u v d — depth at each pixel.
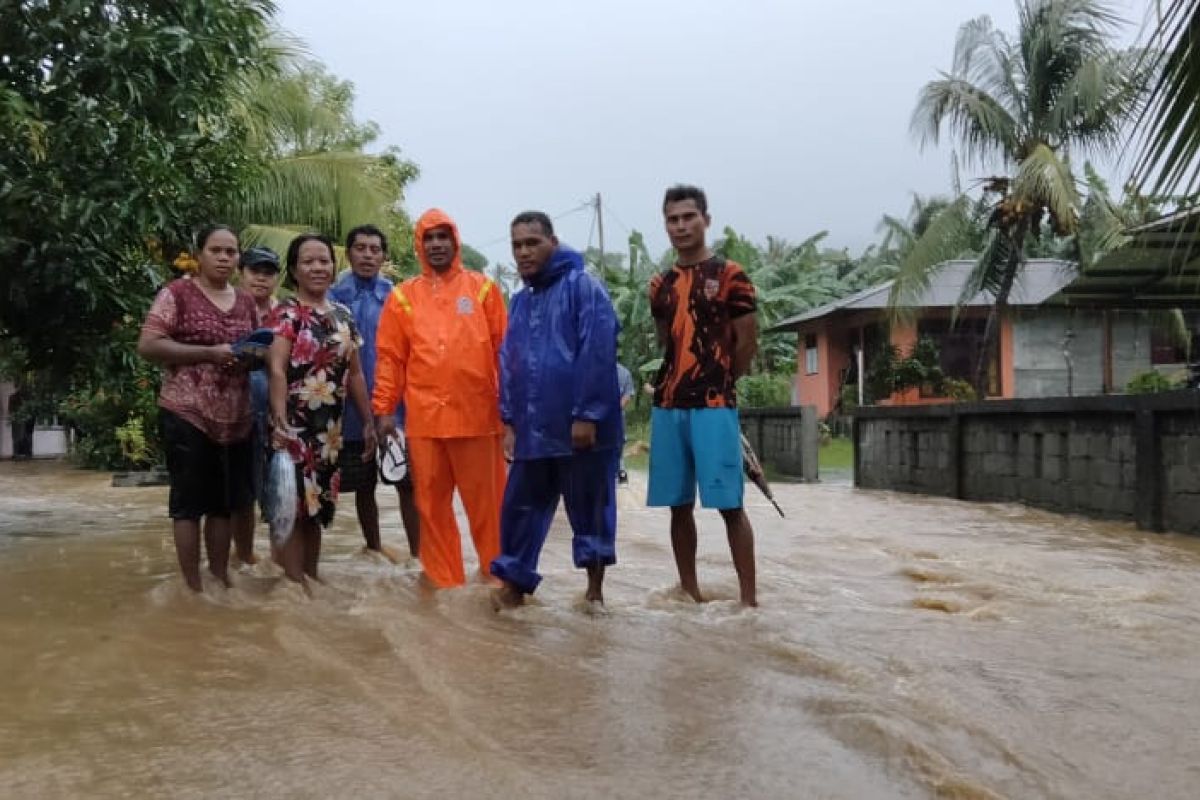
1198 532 7.11
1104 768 2.49
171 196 6.07
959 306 21.66
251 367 4.64
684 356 4.46
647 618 4.16
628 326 27.88
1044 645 3.69
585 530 4.41
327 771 2.40
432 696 2.97
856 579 5.26
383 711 2.83
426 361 4.90
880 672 3.24
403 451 5.79
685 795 2.28
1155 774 2.46
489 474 5.01
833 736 2.66
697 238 4.48
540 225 4.42
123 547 6.34
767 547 6.43
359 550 6.21
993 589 4.88
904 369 23.81
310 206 15.43
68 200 5.51
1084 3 18.36
